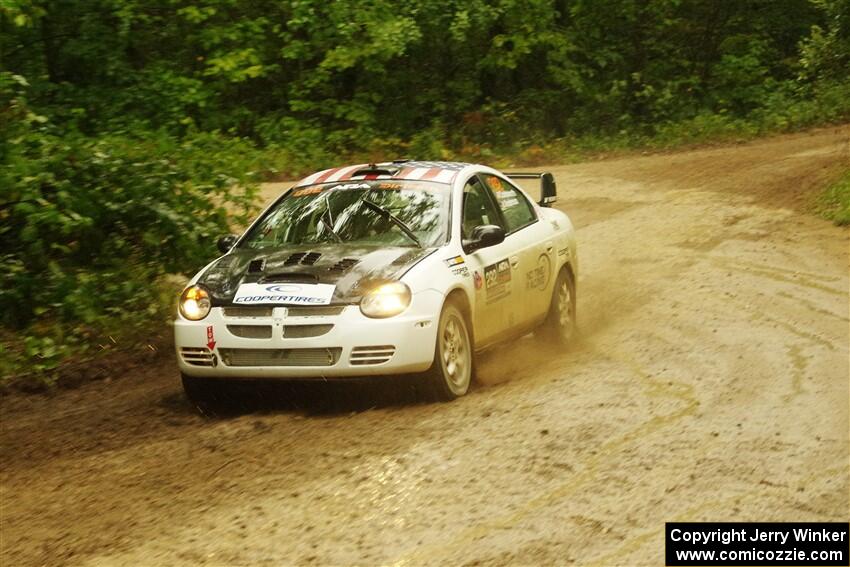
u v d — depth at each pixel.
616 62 39.81
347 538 5.91
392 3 35.09
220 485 7.04
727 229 18.73
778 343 10.61
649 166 27.22
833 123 35.88
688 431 7.65
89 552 6.00
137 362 11.94
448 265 9.25
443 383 8.91
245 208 14.34
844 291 13.39
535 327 11.15
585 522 5.98
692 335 11.24
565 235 11.85
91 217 12.93
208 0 32.38
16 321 12.44
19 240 13.02
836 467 6.77
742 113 39.38
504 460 7.13
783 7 43.38
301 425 8.45
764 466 6.83
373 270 8.91
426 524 6.05
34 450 8.55
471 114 35.59
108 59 30.41
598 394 8.83
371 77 36.75
